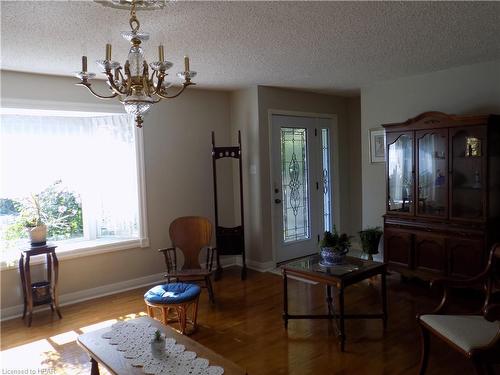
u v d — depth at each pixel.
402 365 2.62
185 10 2.32
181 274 3.79
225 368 1.92
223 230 4.72
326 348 2.89
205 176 5.07
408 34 2.91
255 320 3.44
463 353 2.01
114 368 1.95
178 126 4.81
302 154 5.50
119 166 4.48
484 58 3.70
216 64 3.68
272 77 4.36
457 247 3.73
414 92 4.43
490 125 3.52
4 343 3.16
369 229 4.75
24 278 3.60
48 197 4.18
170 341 2.22
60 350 3.02
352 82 4.76
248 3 2.24
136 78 2.04
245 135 5.09
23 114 4.00
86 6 2.21
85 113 4.21
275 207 5.15
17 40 2.79
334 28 2.73
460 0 2.29
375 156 4.89
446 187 3.79
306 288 4.26
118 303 4.02
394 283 4.32
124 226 4.52
